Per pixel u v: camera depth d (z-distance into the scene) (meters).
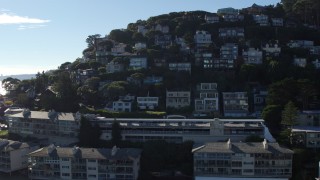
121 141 173.38
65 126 186.00
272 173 139.12
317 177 135.25
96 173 147.75
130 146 170.00
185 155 158.00
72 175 149.88
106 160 146.62
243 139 169.00
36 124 194.00
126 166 145.75
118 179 146.50
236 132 170.62
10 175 161.88
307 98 197.25
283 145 154.00
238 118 195.50
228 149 141.88
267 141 152.12
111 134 177.12
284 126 173.50
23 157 166.38
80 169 149.00
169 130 175.38
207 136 171.75
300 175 136.75
